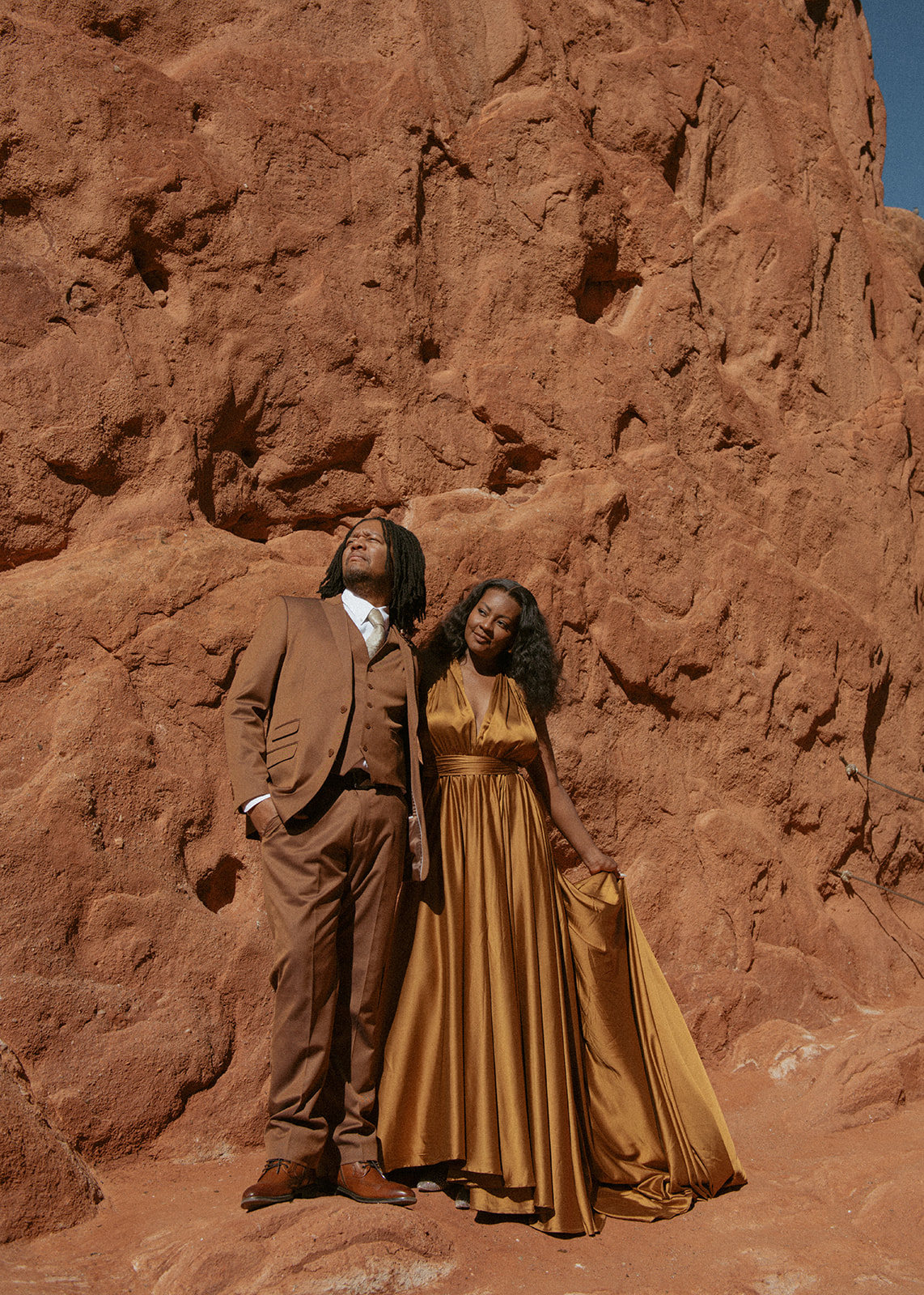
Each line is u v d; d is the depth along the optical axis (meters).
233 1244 2.59
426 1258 2.75
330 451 4.48
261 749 3.16
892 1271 2.88
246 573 3.99
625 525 5.00
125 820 3.55
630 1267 2.89
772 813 5.17
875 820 5.73
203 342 4.16
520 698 3.65
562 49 5.38
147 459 3.98
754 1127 3.93
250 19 4.63
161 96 4.17
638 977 3.74
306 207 4.48
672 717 5.01
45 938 3.28
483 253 5.01
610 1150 3.42
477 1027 3.25
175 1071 3.33
